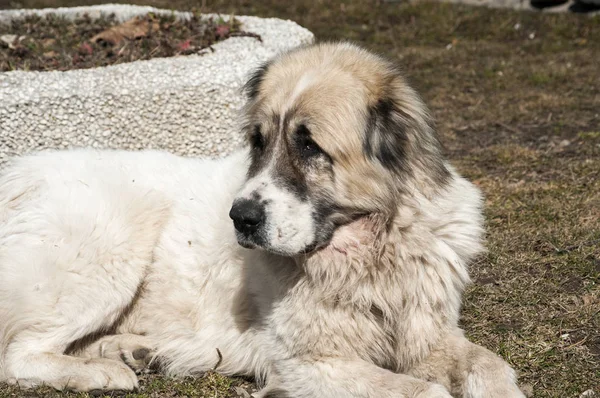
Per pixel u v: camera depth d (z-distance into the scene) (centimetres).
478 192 549
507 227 728
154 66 817
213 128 815
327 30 1714
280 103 477
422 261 485
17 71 791
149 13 1039
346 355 484
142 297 578
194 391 521
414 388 442
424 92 1308
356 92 470
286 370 494
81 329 549
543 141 1014
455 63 1479
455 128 1114
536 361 508
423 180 483
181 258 563
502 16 1733
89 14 1120
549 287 604
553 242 681
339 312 479
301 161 470
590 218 726
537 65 1423
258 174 475
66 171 581
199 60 836
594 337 532
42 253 539
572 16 1709
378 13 1800
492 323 568
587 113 1127
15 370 531
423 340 491
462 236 500
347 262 476
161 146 807
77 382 518
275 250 457
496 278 635
